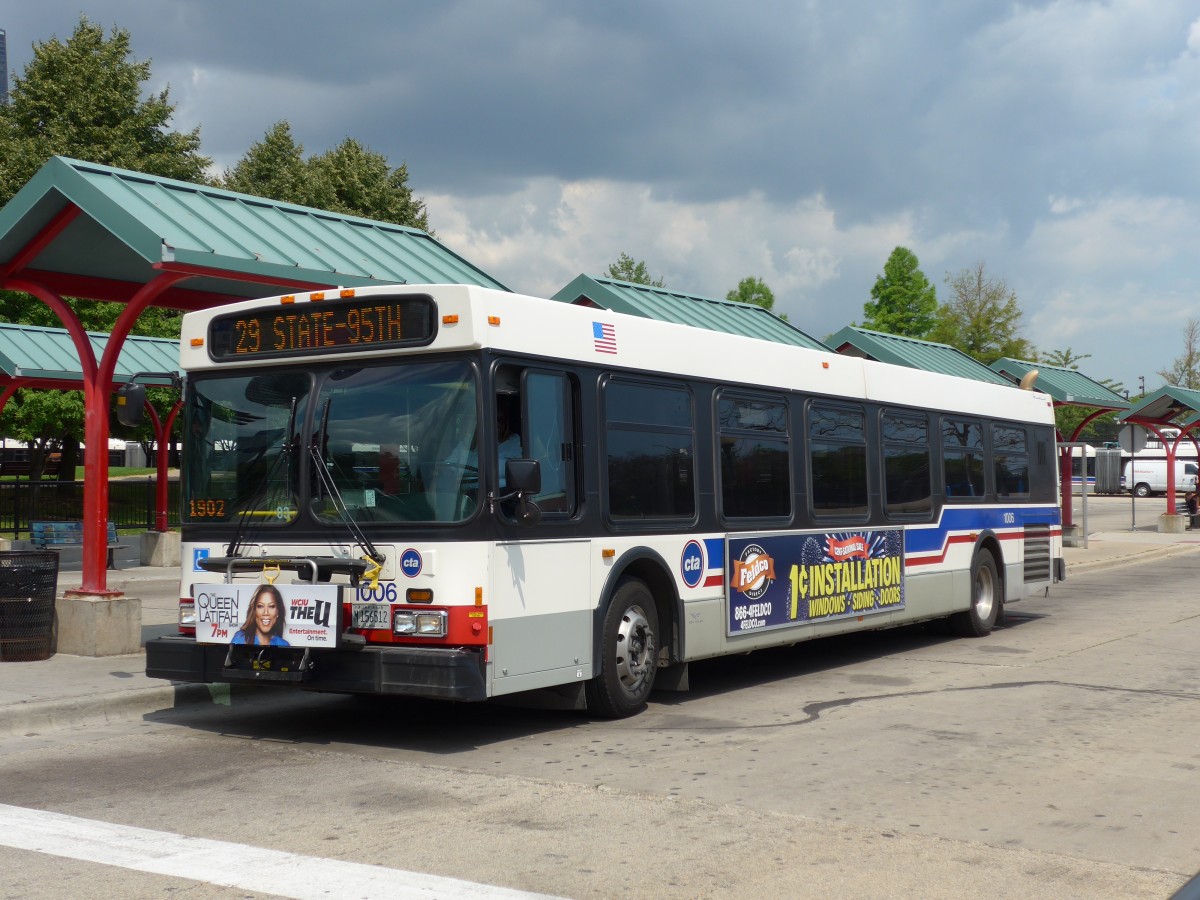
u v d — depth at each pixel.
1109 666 12.81
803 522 12.28
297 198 50.88
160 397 36.38
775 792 7.47
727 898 5.52
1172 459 39.59
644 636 10.14
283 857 6.09
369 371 8.91
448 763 8.30
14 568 11.57
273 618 8.68
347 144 53.00
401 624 8.48
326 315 9.05
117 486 31.41
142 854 6.14
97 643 11.89
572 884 5.69
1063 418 78.31
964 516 15.41
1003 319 64.00
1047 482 17.91
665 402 10.52
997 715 10.05
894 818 6.89
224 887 5.62
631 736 9.23
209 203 12.14
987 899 5.54
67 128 41.75
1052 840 6.48
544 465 9.11
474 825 6.70
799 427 12.38
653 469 10.31
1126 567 27.52
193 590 9.22
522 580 8.76
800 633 12.13
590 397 9.62
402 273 12.58
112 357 12.13
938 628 15.81
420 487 8.59
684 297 20.31
